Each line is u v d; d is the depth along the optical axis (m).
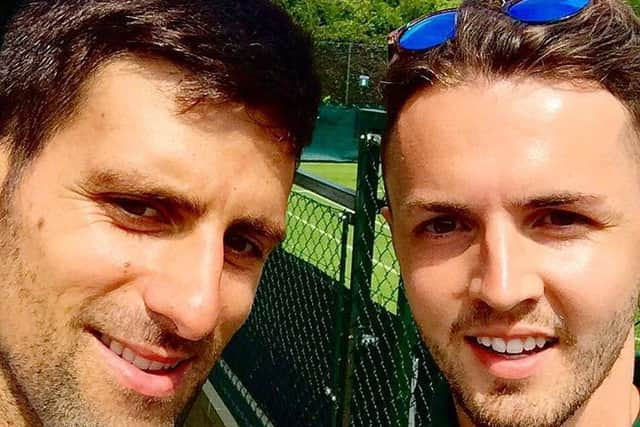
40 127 0.35
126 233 0.35
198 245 0.35
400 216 0.37
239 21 0.35
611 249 0.34
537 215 0.34
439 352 0.37
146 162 0.34
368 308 0.67
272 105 0.36
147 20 0.34
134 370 0.36
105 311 0.35
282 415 0.90
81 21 0.34
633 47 0.34
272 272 0.95
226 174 0.35
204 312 0.34
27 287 0.36
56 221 0.35
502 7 0.35
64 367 0.36
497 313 0.34
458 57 0.34
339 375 0.72
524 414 0.35
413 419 0.61
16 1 0.38
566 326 0.34
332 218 0.85
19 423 0.38
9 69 0.36
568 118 0.33
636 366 0.42
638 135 0.35
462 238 0.35
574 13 0.34
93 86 0.34
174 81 0.34
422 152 0.35
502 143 0.33
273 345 0.94
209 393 1.10
